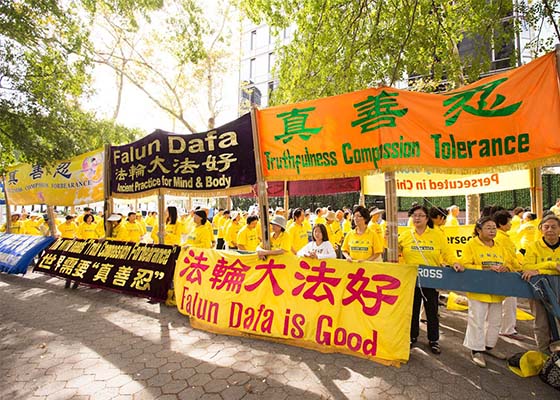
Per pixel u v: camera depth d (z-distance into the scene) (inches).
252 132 169.0
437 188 252.4
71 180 284.7
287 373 119.6
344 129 146.1
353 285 140.3
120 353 137.8
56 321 175.9
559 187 574.9
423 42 246.5
